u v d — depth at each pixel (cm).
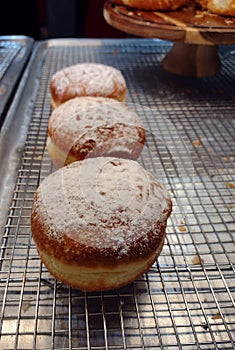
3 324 29
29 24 93
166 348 28
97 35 95
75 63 66
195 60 63
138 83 62
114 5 63
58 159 41
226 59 70
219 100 58
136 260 29
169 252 34
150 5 58
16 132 47
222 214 38
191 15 58
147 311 30
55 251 29
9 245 34
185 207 39
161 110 55
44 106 53
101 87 48
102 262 28
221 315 29
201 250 35
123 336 28
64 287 31
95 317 29
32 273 32
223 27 53
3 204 37
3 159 42
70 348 27
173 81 63
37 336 28
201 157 46
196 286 32
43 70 63
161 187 34
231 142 49
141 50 72
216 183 42
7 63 58
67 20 87
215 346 27
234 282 32
